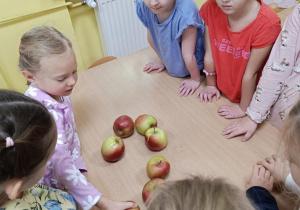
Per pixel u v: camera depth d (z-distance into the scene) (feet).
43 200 2.04
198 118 3.22
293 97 2.72
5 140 1.43
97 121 3.31
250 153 2.75
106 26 6.10
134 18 6.31
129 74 4.04
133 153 2.90
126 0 5.97
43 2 5.36
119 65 4.25
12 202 1.82
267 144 2.81
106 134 3.14
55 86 2.58
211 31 3.18
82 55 6.74
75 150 2.87
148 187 2.39
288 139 1.88
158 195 1.38
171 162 2.75
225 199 1.30
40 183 2.36
